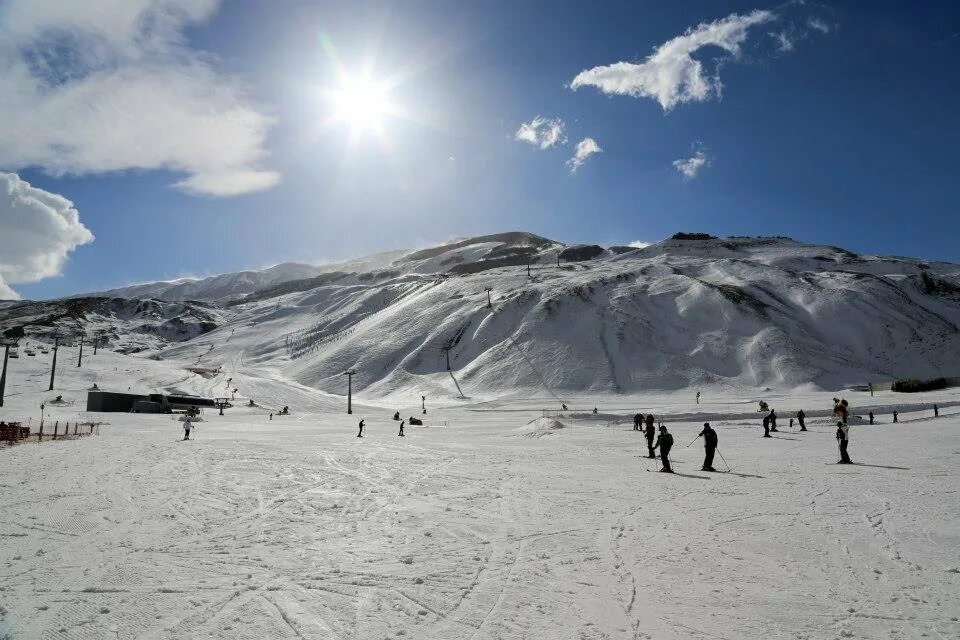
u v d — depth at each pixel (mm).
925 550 9953
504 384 108125
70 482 16281
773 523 11969
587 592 8031
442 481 17531
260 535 10930
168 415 62594
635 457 24422
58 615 7008
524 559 9586
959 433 31469
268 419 62844
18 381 79750
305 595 7840
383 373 126625
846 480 17188
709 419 47938
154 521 11867
